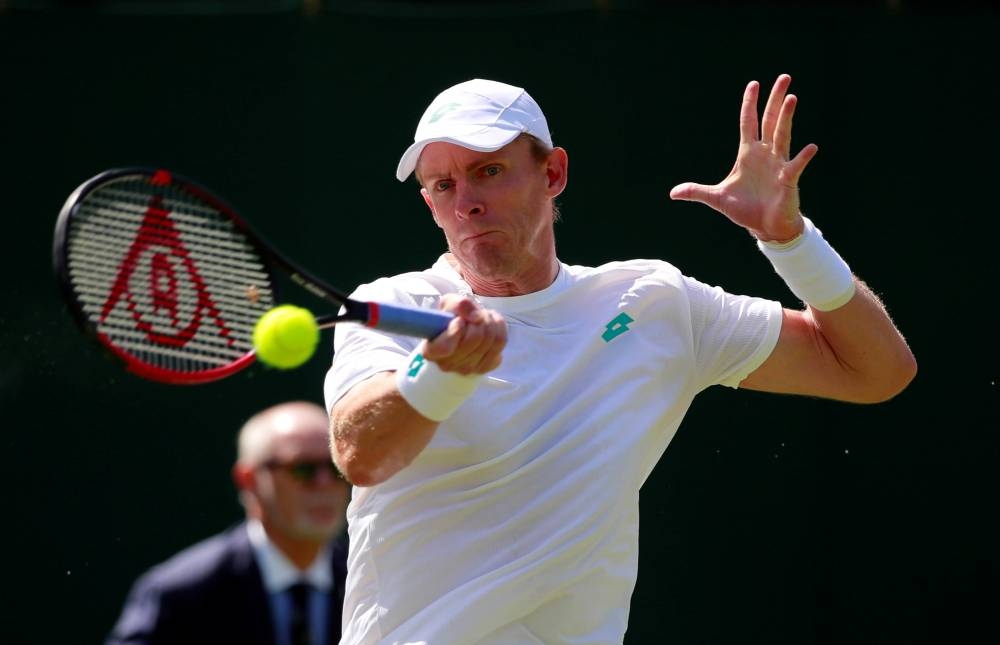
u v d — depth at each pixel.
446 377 9.45
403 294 10.98
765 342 11.76
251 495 10.52
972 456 20.02
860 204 20.36
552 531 10.39
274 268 10.36
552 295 11.14
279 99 20.47
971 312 20.19
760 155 11.59
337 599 11.02
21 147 20.27
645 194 20.34
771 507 19.83
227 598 10.31
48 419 19.89
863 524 19.92
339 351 10.59
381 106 20.50
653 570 19.72
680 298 11.44
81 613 19.69
